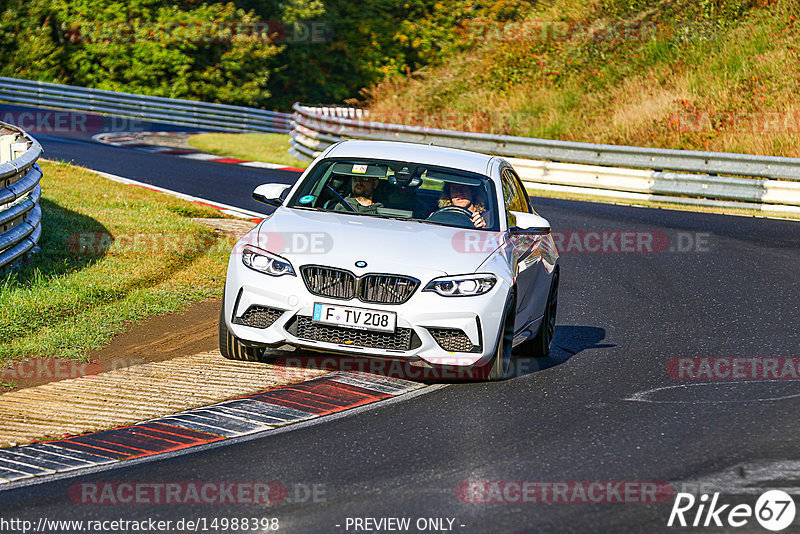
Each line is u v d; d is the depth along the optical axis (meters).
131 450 20.31
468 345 25.05
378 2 184.25
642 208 67.00
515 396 25.11
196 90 157.88
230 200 60.97
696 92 102.81
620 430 22.38
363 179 29.08
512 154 79.56
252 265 25.66
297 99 176.62
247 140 107.50
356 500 17.66
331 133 87.75
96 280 35.22
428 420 22.78
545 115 106.81
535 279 29.06
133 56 155.50
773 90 99.19
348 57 180.62
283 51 177.75
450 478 18.92
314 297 24.81
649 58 112.44
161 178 69.06
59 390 24.27
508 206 29.28
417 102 119.69
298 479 18.72
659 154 72.62
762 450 21.14
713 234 56.50
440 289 24.86
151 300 33.47
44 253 38.69
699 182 69.94
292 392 24.81
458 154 31.20
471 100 114.81
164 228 46.38
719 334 33.41
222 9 164.75
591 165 75.75
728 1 116.44
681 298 39.69
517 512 17.23
